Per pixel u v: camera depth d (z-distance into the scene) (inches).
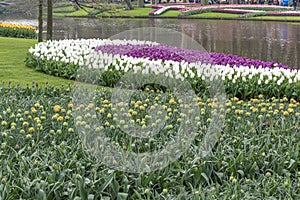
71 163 166.6
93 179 157.2
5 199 144.7
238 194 151.7
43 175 158.9
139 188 155.5
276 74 341.4
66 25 1079.0
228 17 1347.2
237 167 175.6
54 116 212.2
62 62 402.9
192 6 1760.6
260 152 182.7
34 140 198.2
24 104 249.8
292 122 227.3
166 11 1578.5
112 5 649.0
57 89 294.0
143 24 1136.2
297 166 183.9
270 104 268.8
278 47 717.9
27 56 463.2
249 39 826.2
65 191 151.9
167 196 151.1
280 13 1391.5
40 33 584.7
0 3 1315.2
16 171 163.0
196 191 148.8
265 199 151.9
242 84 335.6
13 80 378.6
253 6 1647.4
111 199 152.5
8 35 768.3
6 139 188.4
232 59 410.9
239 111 224.4
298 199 155.1
